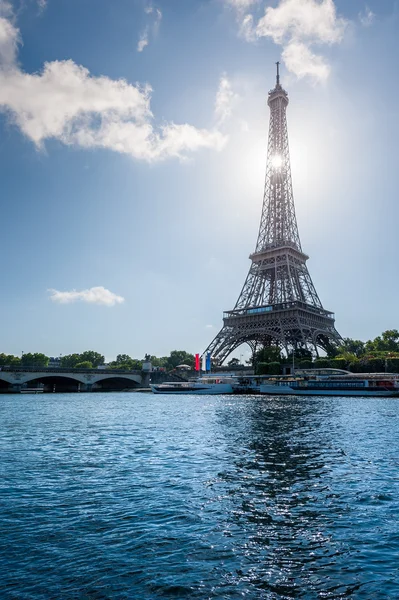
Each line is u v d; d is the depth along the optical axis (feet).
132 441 167.43
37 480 104.94
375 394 479.82
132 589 53.67
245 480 103.96
